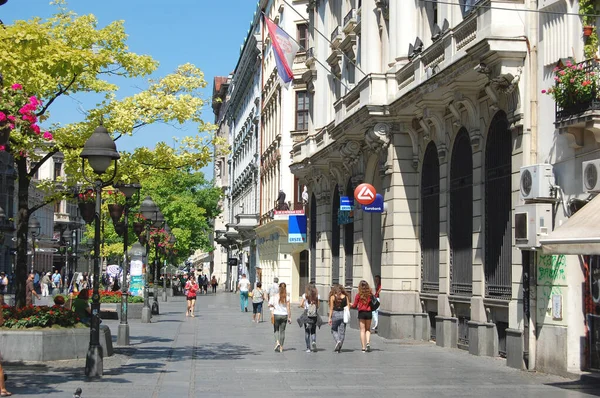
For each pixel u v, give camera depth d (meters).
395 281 26.81
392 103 25.98
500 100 19.92
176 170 22.92
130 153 22.03
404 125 26.84
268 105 63.44
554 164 17.38
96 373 16.25
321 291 39.19
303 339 27.45
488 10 18.92
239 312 45.03
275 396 14.29
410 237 26.91
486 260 21.11
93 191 22.02
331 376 17.22
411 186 27.00
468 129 22.20
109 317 36.78
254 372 17.84
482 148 21.38
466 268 22.78
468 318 22.83
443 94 22.64
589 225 14.10
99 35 21.23
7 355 18.11
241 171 87.50
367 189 27.81
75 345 18.81
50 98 20.64
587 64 15.83
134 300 38.50
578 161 16.48
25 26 16.06
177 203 73.31
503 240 20.22
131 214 65.00
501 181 20.39
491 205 20.94
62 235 56.91
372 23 30.69
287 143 55.22
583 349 16.77
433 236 25.69
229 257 95.50
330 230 39.00
